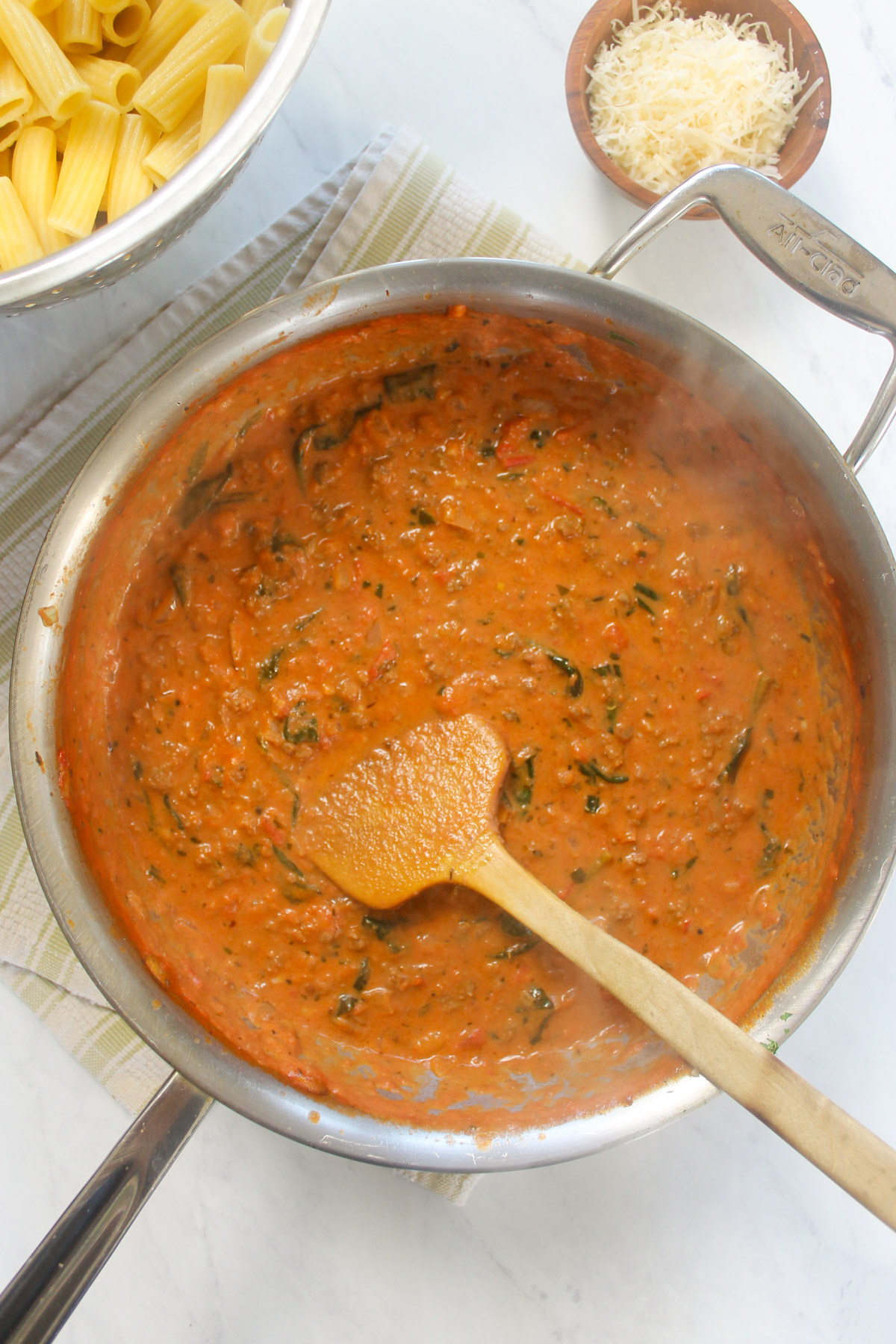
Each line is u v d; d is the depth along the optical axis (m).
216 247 0.72
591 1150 0.62
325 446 0.67
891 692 0.62
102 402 0.70
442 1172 0.62
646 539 0.68
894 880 0.74
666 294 0.73
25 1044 0.71
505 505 0.68
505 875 0.64
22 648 0.60
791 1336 0.73
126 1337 0.72
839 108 0.74
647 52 0.71
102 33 0.67
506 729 0.67
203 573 0.67
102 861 0.63
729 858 0.68
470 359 0.65
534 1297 0.72
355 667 0.67
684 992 0.61
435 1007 0.67
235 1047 0.63
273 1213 0.72
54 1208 0.71
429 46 0.73
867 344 0.74
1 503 0.70
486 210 0.69
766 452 0.64
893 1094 0.73
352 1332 0.72
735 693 0.68
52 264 0.58
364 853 0.66
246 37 0.67
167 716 0.67
